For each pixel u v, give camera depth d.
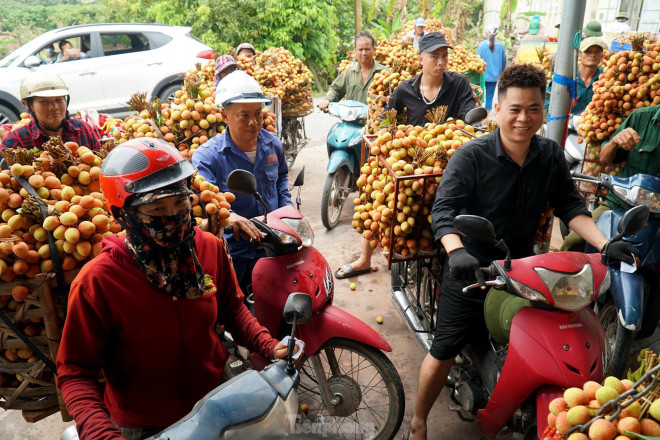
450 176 2.44
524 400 2.14
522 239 2.54
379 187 2.95
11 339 2.01
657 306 3.13
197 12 12.30
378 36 11.78
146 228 1.57
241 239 3.00
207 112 3.67
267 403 1.41
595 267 2.07
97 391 1.62
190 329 1.77
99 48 9.09
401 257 2.93
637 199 2.85
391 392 2.58
